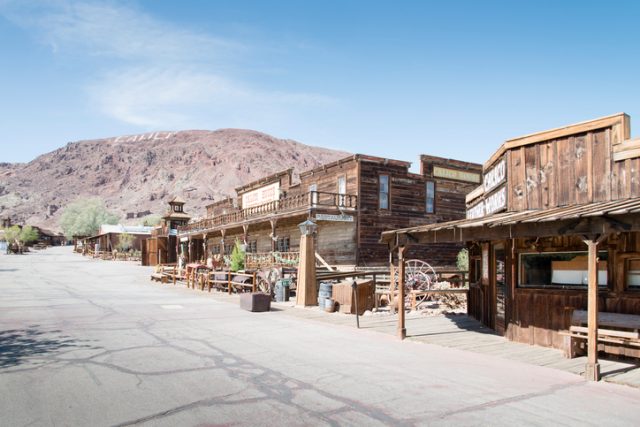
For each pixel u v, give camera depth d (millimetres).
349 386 7211
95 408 6203
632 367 8320
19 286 24375
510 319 11047
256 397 6680
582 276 9844
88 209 153375
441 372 8070
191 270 26812
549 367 8453
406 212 29828
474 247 15195
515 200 11445
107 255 66438
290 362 8719
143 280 31609
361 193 28234
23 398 6590
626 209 6996
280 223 33250
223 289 24062
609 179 9555
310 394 6820
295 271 22266
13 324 12656
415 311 16703
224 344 10359
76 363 8516
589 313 7754
